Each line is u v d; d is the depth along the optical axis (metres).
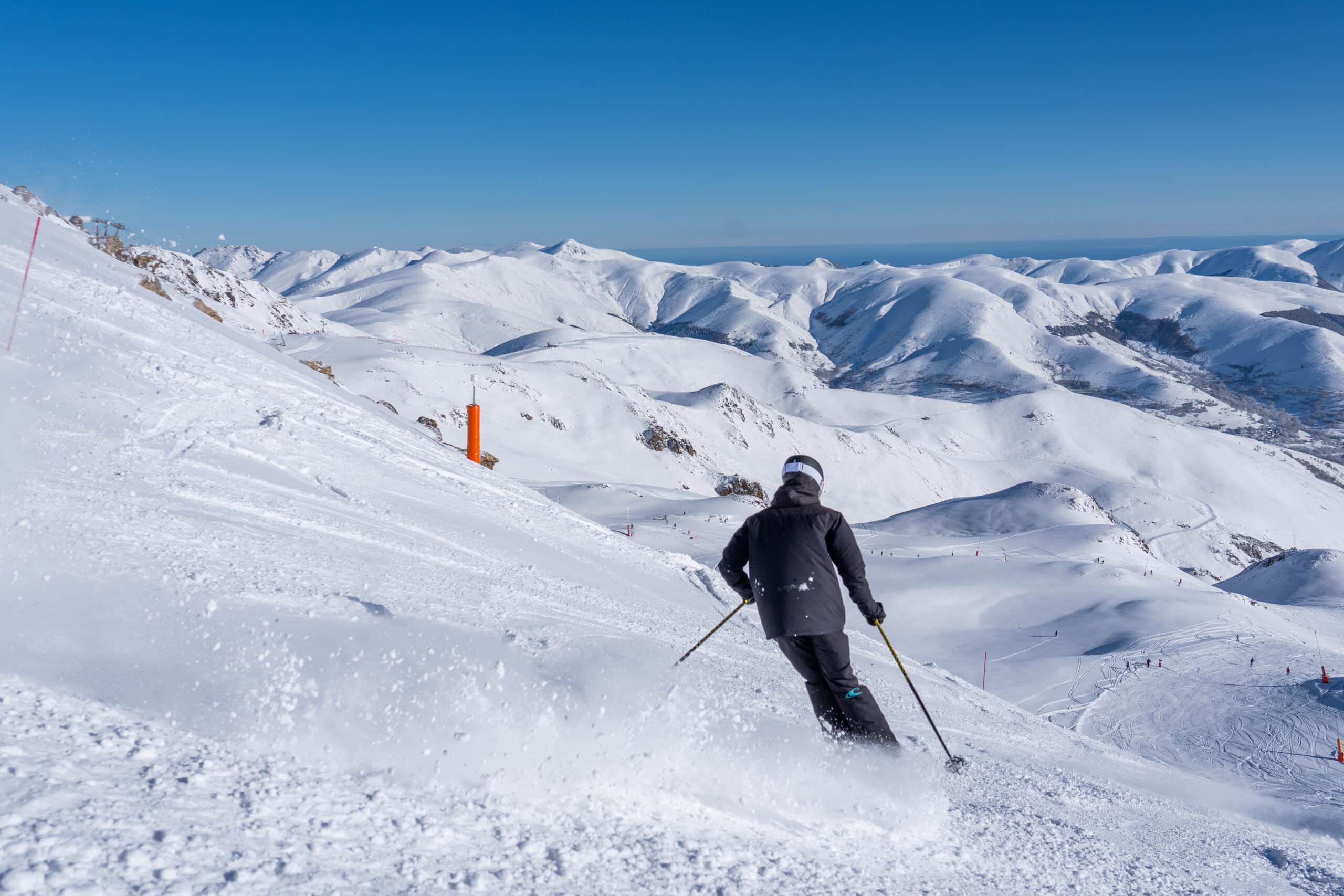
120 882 1.39
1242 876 4.35
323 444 7.94
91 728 2.07
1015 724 10.12
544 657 3.52
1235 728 29.73
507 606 4.84
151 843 1.55
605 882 2.05
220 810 1.82
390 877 1.75
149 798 1.76
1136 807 5.86
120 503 4.12
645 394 133.12
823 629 3.99
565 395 112.81
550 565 7.61
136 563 3.29
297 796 2.01
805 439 156.12
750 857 2.50
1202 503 173.00
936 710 8.41
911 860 2.99
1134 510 159.12
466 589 4.98
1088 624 46.41
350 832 1.91
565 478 82.75
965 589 51.94
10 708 2.03
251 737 2.29
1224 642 42.25
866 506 142.75
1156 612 47.00
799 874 2.48
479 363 110.94
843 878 2.57
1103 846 4.07
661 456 108.25
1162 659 39.50
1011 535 74.44
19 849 1.38
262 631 2.96
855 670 9.20
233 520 4.64
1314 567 70.44
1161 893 3.47
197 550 3.78
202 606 3.02
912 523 91.81
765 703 4.47
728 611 10.13
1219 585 75.06
